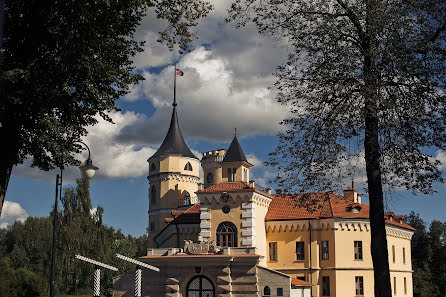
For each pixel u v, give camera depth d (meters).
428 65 25.84
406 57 25.59
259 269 53.12
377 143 25.86
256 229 58.38
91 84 27.67
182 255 54.88
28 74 25.64
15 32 26.53
